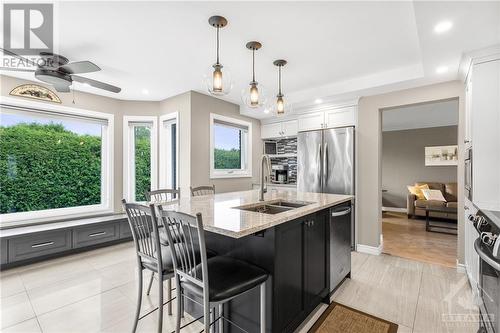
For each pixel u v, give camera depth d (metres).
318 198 2.58
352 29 2.17
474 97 2.26
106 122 4.11
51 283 2.58
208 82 2.12
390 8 1.88
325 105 3.97
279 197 2.67
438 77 2.89
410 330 1.86
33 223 3.41
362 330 1.86
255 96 2.38
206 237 1.92
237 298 1.72
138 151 4.44
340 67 2.99
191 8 1.88
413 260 3.27
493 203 2.17
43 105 3.44
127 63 2.86
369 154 3.56
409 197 5.97
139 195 4.43
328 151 3.84
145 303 2.22
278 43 2.42
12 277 2.71
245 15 1.97
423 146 6.67
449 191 5.89
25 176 3.41
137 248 1.77
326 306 2.20
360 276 2.79
